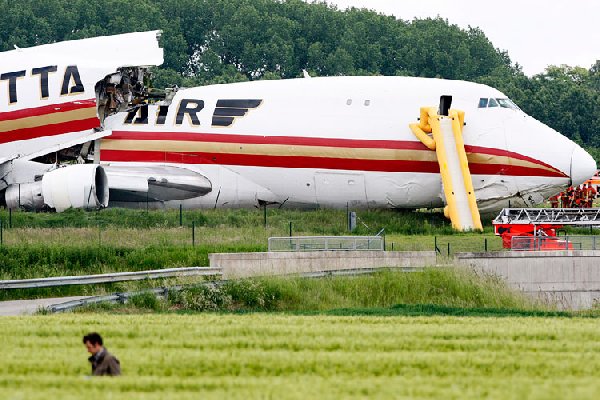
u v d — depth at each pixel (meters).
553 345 106.25
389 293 151.25
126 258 164.12
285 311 140.12
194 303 141.88
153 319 121.25
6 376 90.00
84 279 146.38
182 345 104.25
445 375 92.06
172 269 153.62
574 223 196.25
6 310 133.88
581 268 165.75
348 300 149.12
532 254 165.62
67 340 106.06
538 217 199.25
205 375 91.56
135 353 99.50
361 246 167.25
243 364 95.06
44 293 148.00
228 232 190.12
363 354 100.00
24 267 159.12
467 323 122.88
